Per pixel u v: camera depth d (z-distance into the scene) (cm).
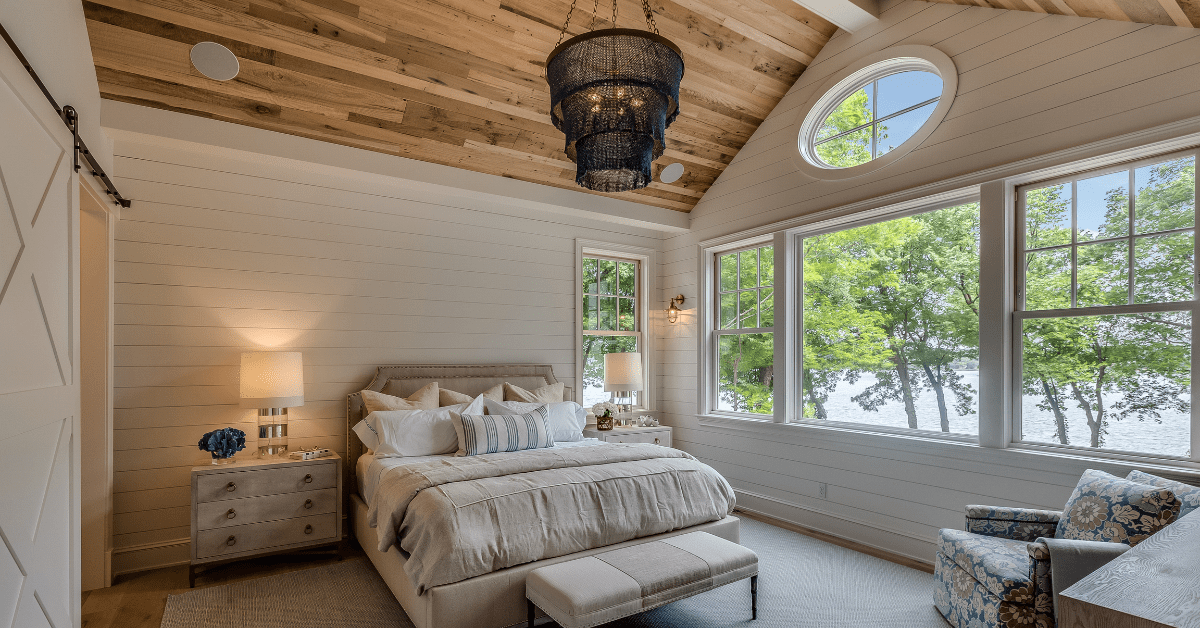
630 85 252
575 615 242
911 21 416
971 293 391
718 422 550
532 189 516
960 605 292
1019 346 363
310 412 440
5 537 176
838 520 447
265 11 333
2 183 176
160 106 368
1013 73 361
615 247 593
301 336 438
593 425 546
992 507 307
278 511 378
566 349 561
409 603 288
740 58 456
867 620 311
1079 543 243
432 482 305
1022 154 355
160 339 392
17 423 185
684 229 598
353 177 452
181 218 400
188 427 399
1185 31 298
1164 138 301
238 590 348
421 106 416
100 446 360
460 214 508
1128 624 87
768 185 514
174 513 394
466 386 495
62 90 255
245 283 420
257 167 425
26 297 195
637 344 618
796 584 358
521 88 427
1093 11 322
